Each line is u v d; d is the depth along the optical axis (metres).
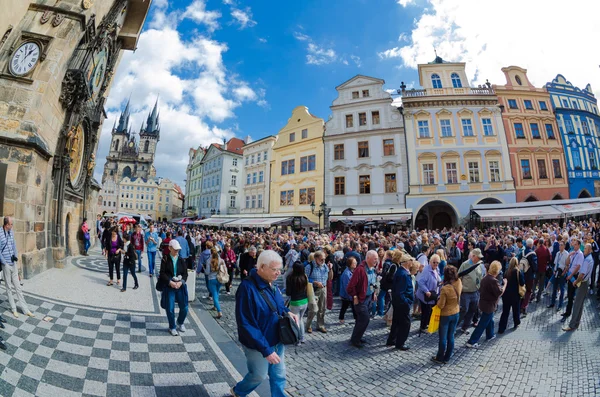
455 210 25.47
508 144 26.61
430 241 12.45
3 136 8.35
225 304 8.65
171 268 5.91
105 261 14.15
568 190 26.42
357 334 5.83
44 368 3.95
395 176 27.05
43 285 7.96
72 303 6.81
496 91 28.03
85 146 15.45
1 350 4.04
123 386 3.88
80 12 10.53
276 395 3.31
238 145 53.19
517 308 6.92
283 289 10.67
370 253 6.11
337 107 30.52
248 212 38.53
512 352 5.52
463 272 6.76
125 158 115.56
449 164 26.34
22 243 8.47
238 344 5.71
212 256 7.48
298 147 32.69
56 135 10.89
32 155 8.82
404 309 5.69
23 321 5.20
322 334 6.63
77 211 15.41
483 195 25.44
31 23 9.88
